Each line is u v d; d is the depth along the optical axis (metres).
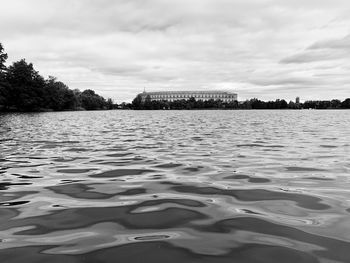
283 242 4.14
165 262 3.64
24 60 95.38
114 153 12.18
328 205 5.69
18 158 10.93
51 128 26.28
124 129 25.84
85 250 3.93
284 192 6.57
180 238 4.30
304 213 5.28
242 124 34.06
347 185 7.12
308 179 7.73
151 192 6.63
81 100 146.25
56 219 5.04
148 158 11.00
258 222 4.87
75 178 7.92
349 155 11.55
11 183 7.40
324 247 3.98
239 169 9.02
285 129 25.89
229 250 3.93
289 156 11.39
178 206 5.69
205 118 53.09
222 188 6.92
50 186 7.13
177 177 8.02
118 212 5.37
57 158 10.96
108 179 7.81
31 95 93.19
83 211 5.43
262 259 3.70
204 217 5.12
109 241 4.20
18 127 27.12
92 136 19.31
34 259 3.70
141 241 4.20
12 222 4.91
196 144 15.17
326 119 48.25
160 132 22.70
